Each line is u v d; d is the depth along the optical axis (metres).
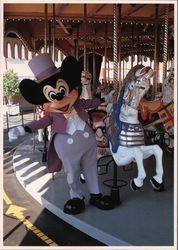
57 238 3.49
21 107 23.39
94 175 3.97
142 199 4.17
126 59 15.96
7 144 9.44
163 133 5.37
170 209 3.83
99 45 12.90
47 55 3.81
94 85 10.09
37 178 5.34
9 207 4.46
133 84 3.74
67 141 3.68
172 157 6.35
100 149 5.00
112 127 3.98
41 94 3.60
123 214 3.72
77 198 3.89
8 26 8.26
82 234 3.56
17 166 6.21
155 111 5.10
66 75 3.66
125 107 3.84
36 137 9.98
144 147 3.83
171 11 7.40
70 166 3.76
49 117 3.78
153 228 3.34
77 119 3.78
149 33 10.26
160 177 3.99
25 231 3.69
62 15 7.89
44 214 4.18
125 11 7.47
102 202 3.86
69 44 12.71
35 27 9.68
